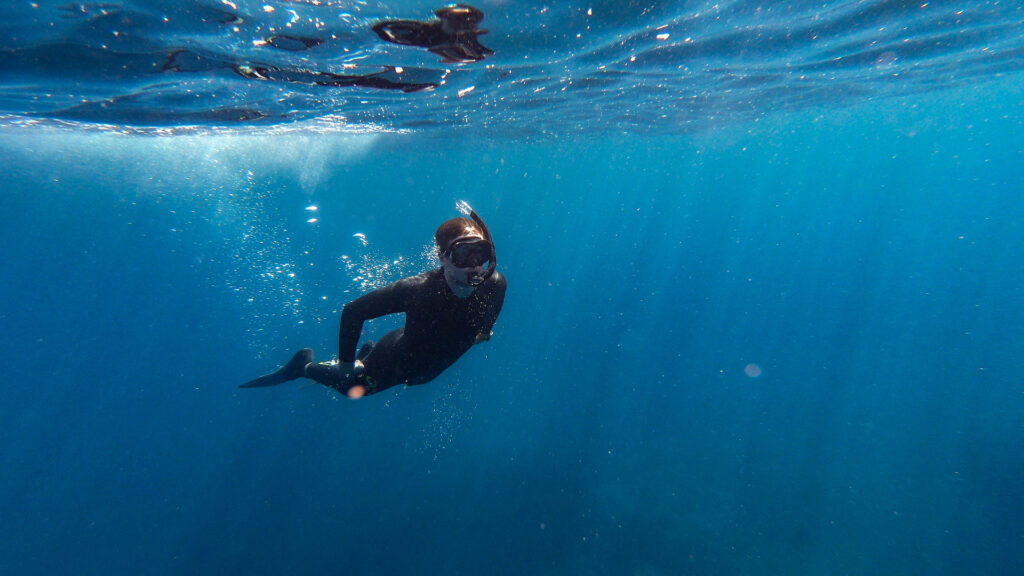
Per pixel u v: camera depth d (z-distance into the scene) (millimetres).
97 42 5012
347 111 10422
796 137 24906
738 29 6551
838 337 35312
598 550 9594
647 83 9727
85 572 10180
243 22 4762
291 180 24594
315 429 14883
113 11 4289
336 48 5730
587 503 10938
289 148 16734
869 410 15570
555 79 8609
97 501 12875
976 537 9250
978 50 9625
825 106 16125
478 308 2584
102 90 7008
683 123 17297
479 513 10648
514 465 12398
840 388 18625
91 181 21109
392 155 22109
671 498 11148
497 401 16797
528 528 10141
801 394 17719
